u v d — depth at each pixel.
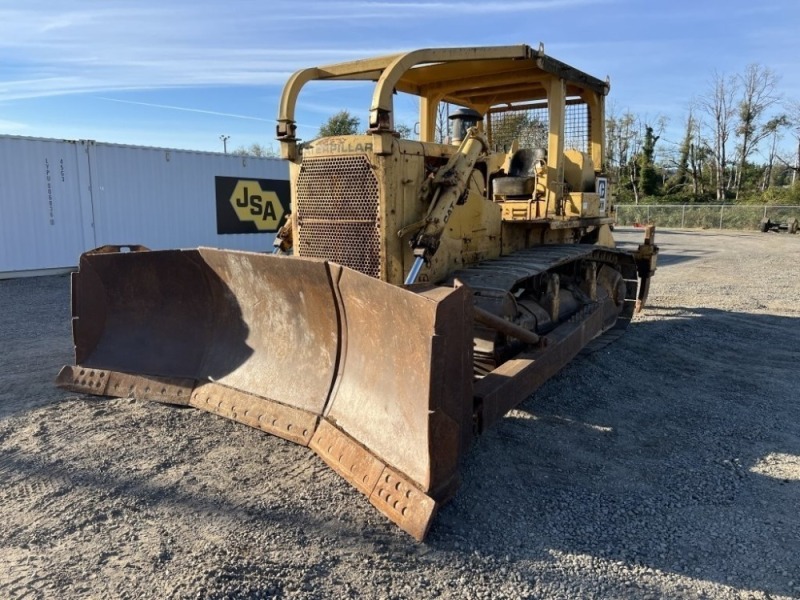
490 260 5.14
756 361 6.32
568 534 3.05
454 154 4.65
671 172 57.38
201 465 3.71
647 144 54.50
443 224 4.23
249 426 4.14
